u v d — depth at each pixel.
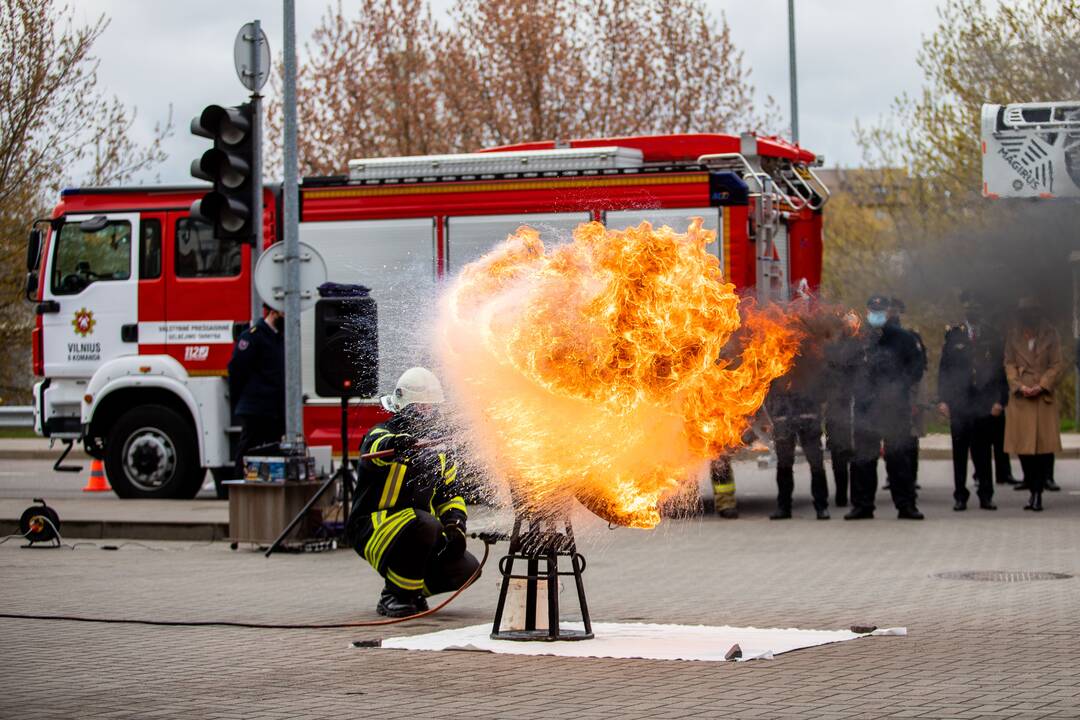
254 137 15.31
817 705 7.28
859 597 11.12
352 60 40.56
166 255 19.47
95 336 19.73
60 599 11.45
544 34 39.81
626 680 8.02
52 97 31.78
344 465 14.77
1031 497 17.33
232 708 7.43
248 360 17.62
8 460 30.33
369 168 18.66
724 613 10.45
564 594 11.46
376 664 8.62
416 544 10.36
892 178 34.88
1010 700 7.31
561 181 17.66
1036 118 17.09
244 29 15.37
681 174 17.22
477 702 7.50
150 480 19.38
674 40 40.09
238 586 12.22
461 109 40.38
